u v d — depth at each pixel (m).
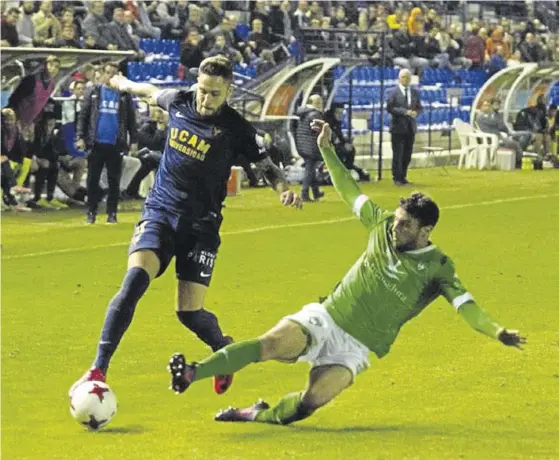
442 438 17.28
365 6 83.06
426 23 85.31
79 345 23.92
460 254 36.44
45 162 45.91
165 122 48.84
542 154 68.88
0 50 43.28
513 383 20.94
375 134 68.12
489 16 97.75
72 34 57.69
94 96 41.75
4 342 24.09
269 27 70.44
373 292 17.11
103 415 16.77
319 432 17.56
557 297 29.55
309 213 46.22
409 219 16.95
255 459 16.02
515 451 16.62
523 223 44.00
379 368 21.98
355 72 73.19
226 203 48.88
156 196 18.91
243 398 19.92
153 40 67.81
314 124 18.17
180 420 18.41
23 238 39.00
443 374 21.55
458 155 69.62
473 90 82.44
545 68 71.25
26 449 16.58
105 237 39.44
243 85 59.72
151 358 22.80
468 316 16.73
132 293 17.80
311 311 17.19
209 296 29.19
